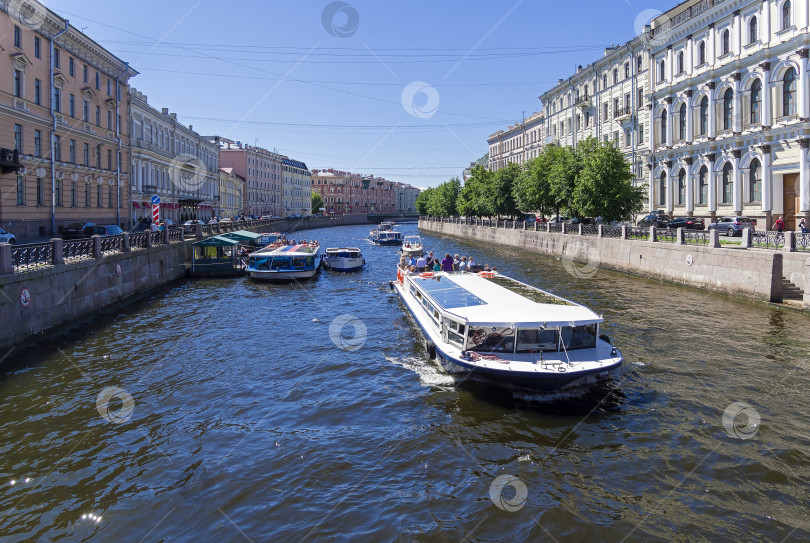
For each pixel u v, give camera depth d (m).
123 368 11.34
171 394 9.89
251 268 26.05
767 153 27.81
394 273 29.31
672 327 14.46
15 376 10.73
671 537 5.71
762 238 18.41
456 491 6.62
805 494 6.44
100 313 17.22
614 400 9.38
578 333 10.00
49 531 5.90
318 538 5.77
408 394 9.80
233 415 8.97
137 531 5.91
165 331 14.73
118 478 6.97
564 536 5.75
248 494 6.60
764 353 11.96
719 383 10.15
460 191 73.44
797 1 25.77
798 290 16.69
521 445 7.77
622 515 6.10
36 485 6.79
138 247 21.53
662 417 8.66
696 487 6.64
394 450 7.68
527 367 9.20
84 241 16.72
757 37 28.44
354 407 9.25
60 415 8.88
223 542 5.73
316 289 23.09
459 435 8.11
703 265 20.30
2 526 5.96
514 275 25.64
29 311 13.13
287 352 12.65
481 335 9.93
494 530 5.86
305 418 8.83
